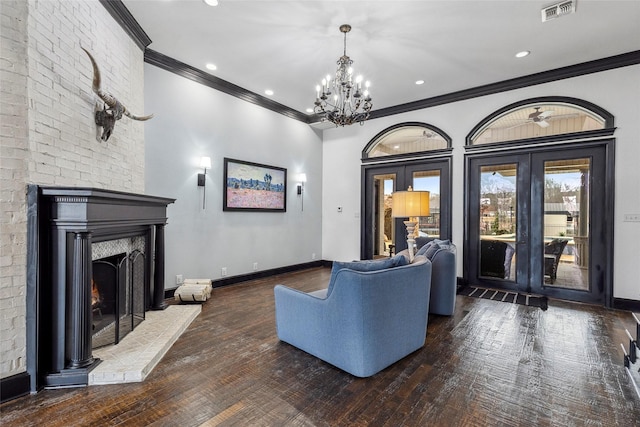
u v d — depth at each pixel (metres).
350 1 2.74
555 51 3.58
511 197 4.48
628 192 3.63
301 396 1.87
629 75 3.63
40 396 1.85
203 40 3.42
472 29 3.15
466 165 4.79
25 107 1.87
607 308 3.69
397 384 2.01
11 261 1.83
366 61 3.85
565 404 1.80
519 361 2.33
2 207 1.79
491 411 1.73
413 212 3.35
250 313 3.41
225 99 4.59
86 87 2.41
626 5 2.73
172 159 3.91
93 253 2.34
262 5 2.81
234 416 1.68
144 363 2.14
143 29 3.21
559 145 4.06
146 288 3.21
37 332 1.90
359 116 3.38
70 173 2.24
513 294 4.29
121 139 2.96
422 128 5.31
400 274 2.21
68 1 2.23
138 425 1.60
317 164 6.36
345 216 6.20
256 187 5.05
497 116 4.57
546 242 4.23
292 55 3.74
